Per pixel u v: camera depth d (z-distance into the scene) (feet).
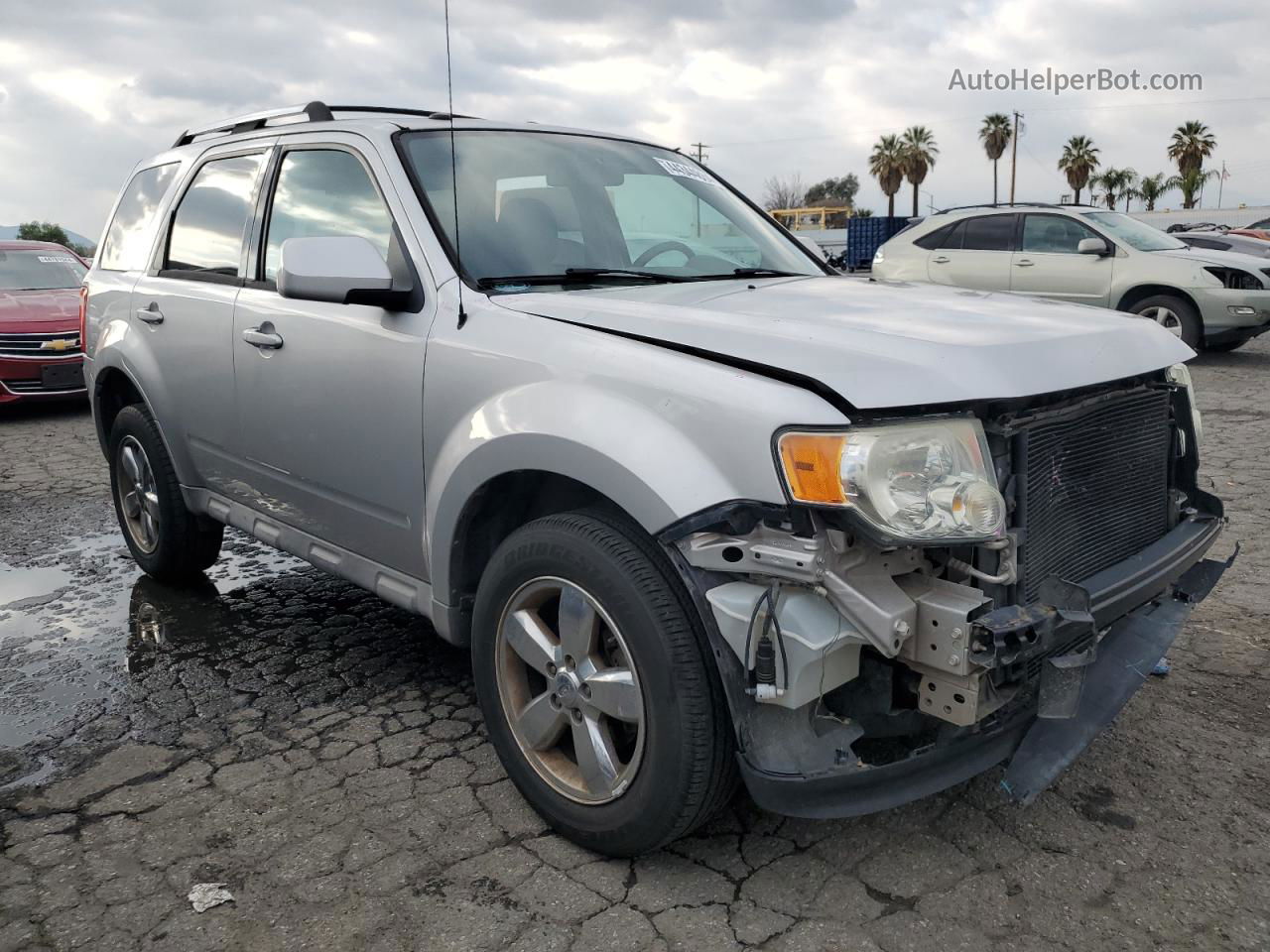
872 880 8.00
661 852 8.38
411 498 9.66
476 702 11.26
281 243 11.53
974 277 39.70
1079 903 7.69
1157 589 8.74
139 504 15.12
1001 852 8.34
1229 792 9.16
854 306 8.75
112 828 8.84
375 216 10.30
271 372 11.23
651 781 7.55
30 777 9.75
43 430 28.58
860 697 7.48
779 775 6.98
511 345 8.61
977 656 6.76
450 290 9.36
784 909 7.64
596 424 7.64
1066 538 8.00
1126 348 8.68
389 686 11.71
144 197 15.19
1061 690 7.30
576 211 10.89
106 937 7.43
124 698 11.51
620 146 12.43
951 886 7.91
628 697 7.69
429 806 9.12
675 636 7.32
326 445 10.62
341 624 13.76
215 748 10.28
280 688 11.72
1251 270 34.58
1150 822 8.73
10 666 12.50
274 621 13.93
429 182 10.18
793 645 6.84
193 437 13.21
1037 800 9.07
